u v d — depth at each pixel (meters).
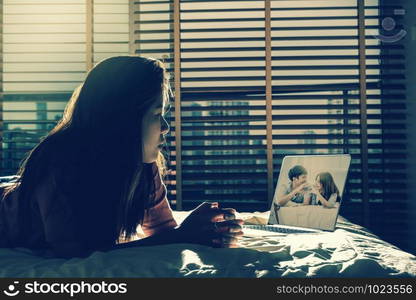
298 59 2.85
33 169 1.05
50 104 3.02
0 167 2.99
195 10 2.92
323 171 1.70
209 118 2.94
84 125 1.09
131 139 1.09
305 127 2.86
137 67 1.11
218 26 2.96
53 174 1.03
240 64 3.08
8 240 1.18
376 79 2.90
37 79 3.01
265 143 2.96
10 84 3.03
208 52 2.94
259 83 3.01
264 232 1.52
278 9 2.88
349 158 1.65
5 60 3.04
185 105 3.02
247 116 2.91
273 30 2.87
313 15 2.90
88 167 1.06
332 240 1.28
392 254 1.12
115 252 1.06
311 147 2.85
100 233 1.08
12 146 3.01
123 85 1.10
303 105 2.87
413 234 2.71
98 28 3.00
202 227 1.13
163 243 1.12
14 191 1.13
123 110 1.09
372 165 2.81
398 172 2.87
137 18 3.00
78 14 2.99
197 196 2.91
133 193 1.20
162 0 3.00
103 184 1.07
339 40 2.90
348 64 2.91
